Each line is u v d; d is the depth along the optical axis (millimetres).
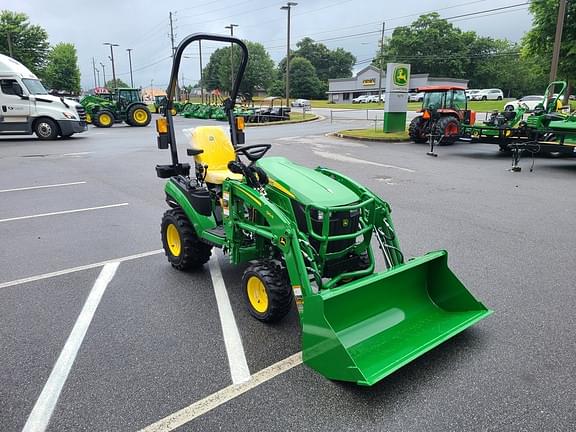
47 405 2721
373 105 56031
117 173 10492
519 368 3020
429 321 3396
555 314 3750
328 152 13789
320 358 2873
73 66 75000
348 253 3533
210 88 100750
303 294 3076
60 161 12281
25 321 3732
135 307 3969
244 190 3592
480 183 9219
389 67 18047
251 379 2949
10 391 2852
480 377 2930
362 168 10922
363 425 2527
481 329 3521
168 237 4809
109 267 4891
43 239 5852
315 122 27781
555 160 12492
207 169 4539
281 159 3945
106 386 2895
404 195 8109
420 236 5789
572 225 6262
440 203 7527
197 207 4363
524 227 6164
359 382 2652
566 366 3041
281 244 3227
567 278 4473
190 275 4660
